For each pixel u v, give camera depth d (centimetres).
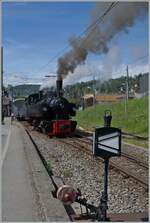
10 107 8812
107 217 919
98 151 832
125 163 2025
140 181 1474
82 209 1073
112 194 1320
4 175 1445
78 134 3997
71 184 1504
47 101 3916
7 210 944
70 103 3956
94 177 1652
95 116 6388
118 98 10225
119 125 4947
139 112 5081
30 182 1307
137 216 931
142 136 3759
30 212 927
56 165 1970
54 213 902
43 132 4016
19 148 2470
